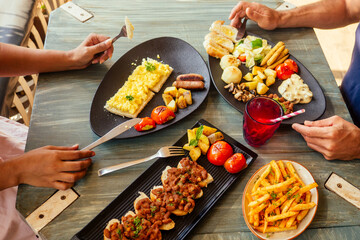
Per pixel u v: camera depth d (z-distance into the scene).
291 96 1.47
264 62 1.63
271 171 1.21
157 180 1.22
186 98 1.43
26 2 1.77
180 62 1.65
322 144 1.30
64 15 1.86
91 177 1.23
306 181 1.17
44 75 1.56
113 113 1.43
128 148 1.33
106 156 1.30
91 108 1.40
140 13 1.92
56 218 1.11
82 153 1.23
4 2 1.73
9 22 1.65
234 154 1.24
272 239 1.04
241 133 1.41
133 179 1.24
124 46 1.73
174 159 1.28
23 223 1.47
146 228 1.06
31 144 1.32
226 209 1.17
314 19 1.83
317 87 1.53
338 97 1.56
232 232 1.12
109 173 1.24
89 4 1.95
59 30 1.78
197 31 1.83
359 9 1.77
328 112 1.50
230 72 1.51
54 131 1.37
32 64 1.47
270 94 1.51
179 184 1.15
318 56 1.75
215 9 1.98
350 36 3.64
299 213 1.10
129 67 1.61
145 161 1.26
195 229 1.12
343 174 1.29
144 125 1.32
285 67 1.57
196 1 2.03
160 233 1.06
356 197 1.22
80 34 1.77
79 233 1.05
